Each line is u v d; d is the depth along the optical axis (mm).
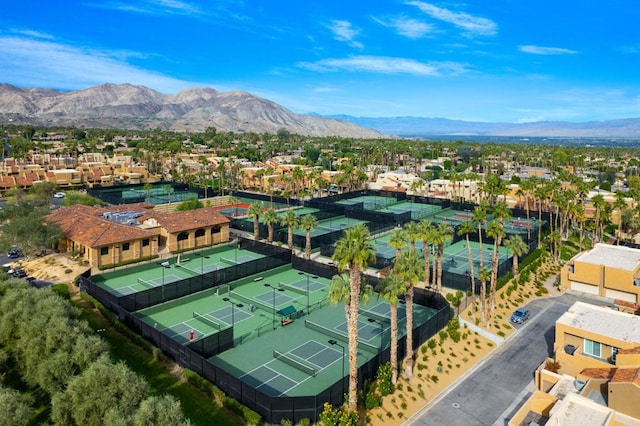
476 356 54438
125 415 31344
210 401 40875
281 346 52375
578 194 112438
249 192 161500
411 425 41906
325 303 65250
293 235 92875
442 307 62125
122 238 75938
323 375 46406
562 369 50188
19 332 42469
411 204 142875
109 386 33000
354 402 40094
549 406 39375
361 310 63375
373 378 46000
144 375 43969
